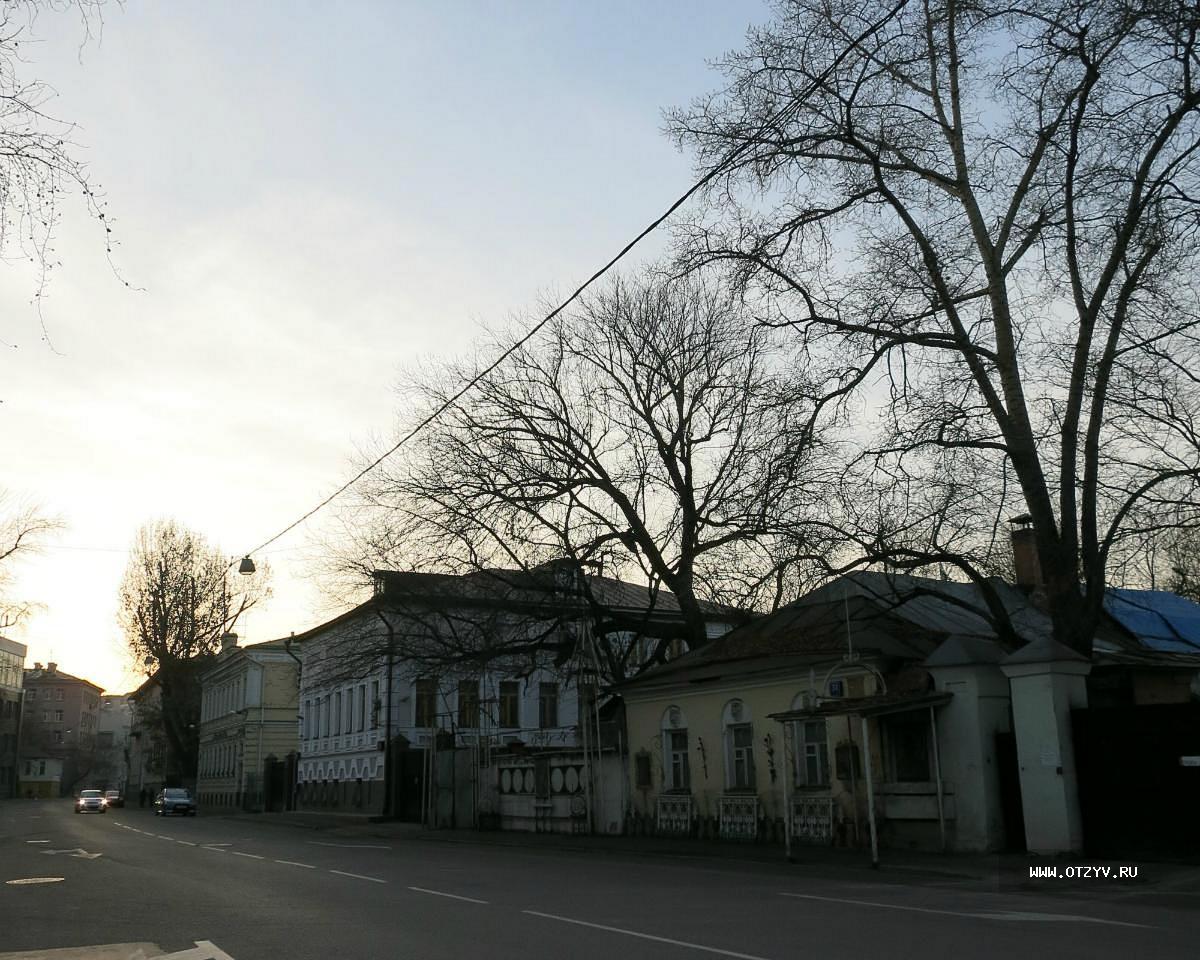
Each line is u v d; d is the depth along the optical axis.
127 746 115.81
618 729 28.56
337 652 36.81
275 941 10.13
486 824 32.66
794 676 22.75
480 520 30.41
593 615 31.45
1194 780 16.28
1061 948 9.16
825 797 21.64
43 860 21.39
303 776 57.25
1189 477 18.33
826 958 8.71
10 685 120.31
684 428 31.58
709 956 8.87
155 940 10.45
